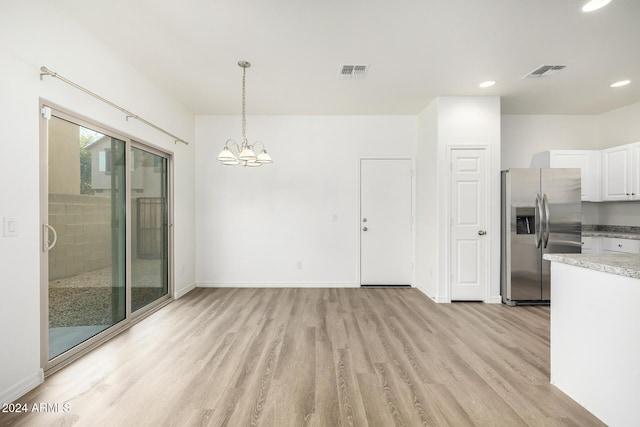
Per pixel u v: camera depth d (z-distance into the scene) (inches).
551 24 93.3
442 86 141.3
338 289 179.0
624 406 60.6
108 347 100.1
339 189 184.7
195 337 108.6
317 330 115.4
